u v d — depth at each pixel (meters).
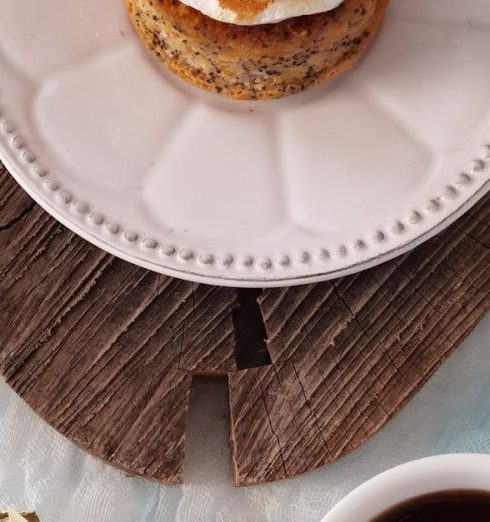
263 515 0.43
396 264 0.41
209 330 0.41
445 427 0.42
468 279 0.41
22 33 0.39
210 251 0.39
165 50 0.40
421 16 0.40
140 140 0.40
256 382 0.41
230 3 0.37
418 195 0.39
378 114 0.40
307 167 0.40
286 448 0.41
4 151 0.39
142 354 0.41
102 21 0.40
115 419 0.41
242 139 0.40
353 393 0.41
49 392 0.41
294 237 0.39
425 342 0.41
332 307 0.41
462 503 0.35
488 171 0.39
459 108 0.39
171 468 0.41
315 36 0.38
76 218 0.39
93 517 0.43
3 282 0.41
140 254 0.39
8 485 0.43
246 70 0.39
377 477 0.34
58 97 0.39
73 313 0.41
